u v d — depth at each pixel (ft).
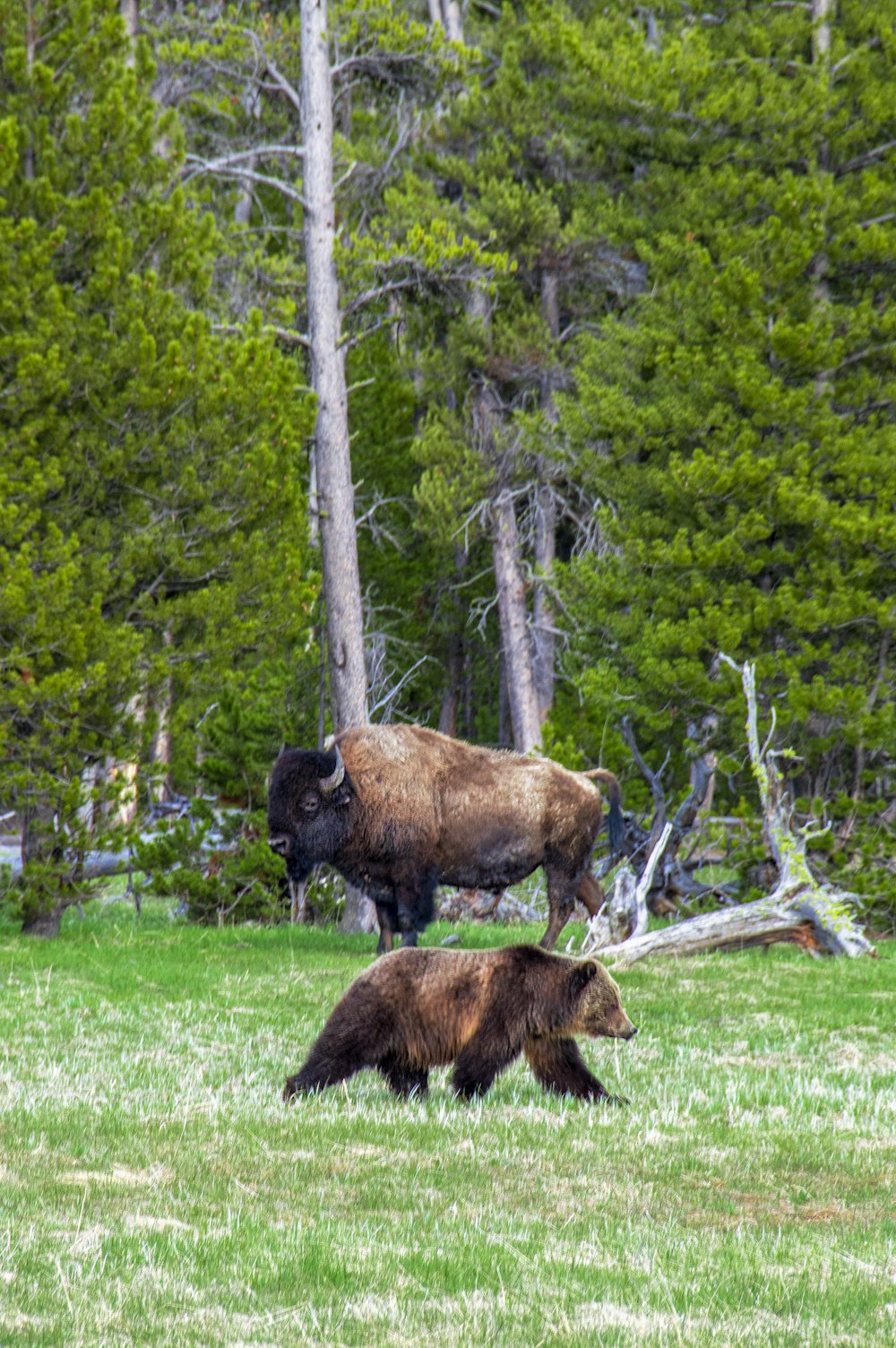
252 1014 166.71
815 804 271.28
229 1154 99.71
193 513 239.09
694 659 292.20
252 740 277.64
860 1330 69.92
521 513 452.76
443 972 116.26
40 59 240.53
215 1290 73.10
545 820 206.80
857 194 313.94
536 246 383.04
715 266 313.94
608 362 333.01
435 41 282.97
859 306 299.99
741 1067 141.69
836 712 273.75
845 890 266.16
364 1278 75.46
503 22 408.05
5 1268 74.69
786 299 302.45
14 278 219.41
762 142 323.78
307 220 270.87
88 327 226.17
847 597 278.05
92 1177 93.40
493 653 515.09
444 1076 130.93
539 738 412.36
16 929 253.03
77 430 226.58
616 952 213.66
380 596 476.95
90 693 223.92
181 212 240.94
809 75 315.78
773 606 283.79
